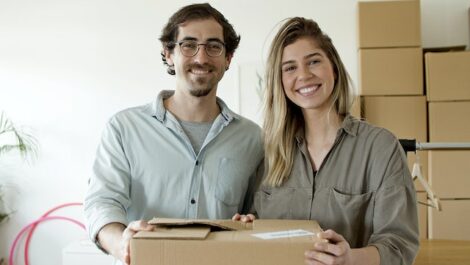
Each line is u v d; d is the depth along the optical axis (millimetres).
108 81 3303
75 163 3322
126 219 1351
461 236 2646
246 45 3211
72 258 2867
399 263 1095
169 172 1440
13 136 3350
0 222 3338
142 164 1451
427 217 2693
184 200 1433
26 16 3348
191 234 941
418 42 2803
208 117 1545
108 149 1464
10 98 3350
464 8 3131
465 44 3123
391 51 2818
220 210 1449
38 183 3346
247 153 1529
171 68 1582
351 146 1283
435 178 2682
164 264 910
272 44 1367
